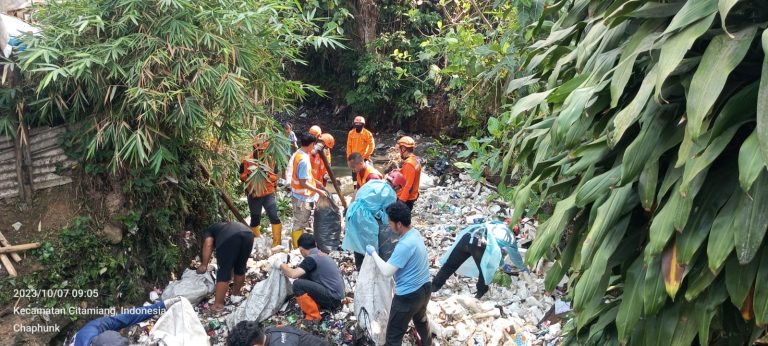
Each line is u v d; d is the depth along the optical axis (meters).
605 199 2.72
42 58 5.63
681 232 2.30
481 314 6.02
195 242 7.12
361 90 14.13
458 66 8.26
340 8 13.79
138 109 5.75
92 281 5.96
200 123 5.88
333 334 5.79
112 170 6.19
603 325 2.88
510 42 6.96
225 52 5.64
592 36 2.95
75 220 6.08
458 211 9.02
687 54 2.57
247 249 6.32
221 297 6.28
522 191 3.27
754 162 2.03
